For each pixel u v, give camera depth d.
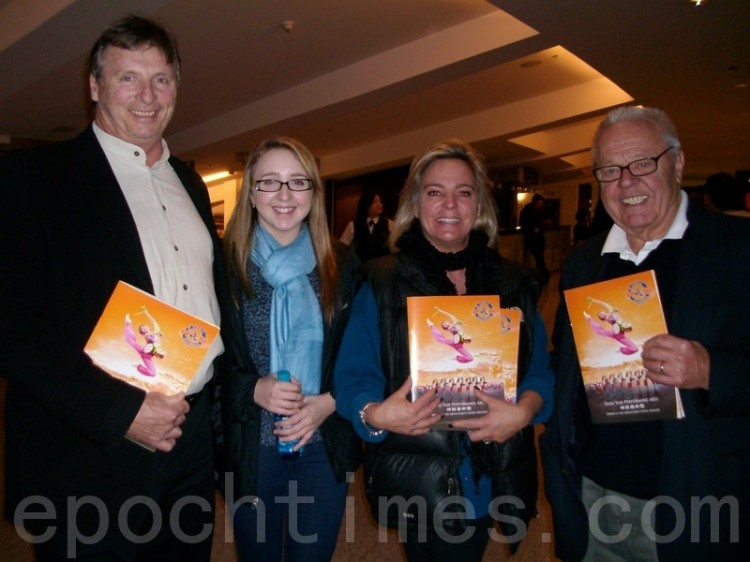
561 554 1.45
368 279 1.50
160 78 1.34
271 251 1.60
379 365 1.46
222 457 1.56
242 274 1.57
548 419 1.46
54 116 7.79
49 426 1.24
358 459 1.65
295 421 1.47
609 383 1.25
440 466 1.38
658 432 1.27
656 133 1.25
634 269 1.32
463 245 1.53
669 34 4.91
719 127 9.67
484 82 7.47
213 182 14.05
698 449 1.18
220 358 1.53
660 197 1.24
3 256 1.16
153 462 1.29
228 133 8.27
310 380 1.57
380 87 6.04
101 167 1.30
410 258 1.46
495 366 1.34
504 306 1.44
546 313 7.79
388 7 4.86
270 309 1.59
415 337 1.34
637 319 1.23
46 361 1.13
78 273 1.23
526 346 1.48
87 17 3.80
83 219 1.25
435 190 1.45
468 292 1.44
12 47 4.28
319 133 9.92
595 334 1.28
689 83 6.64
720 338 1.17
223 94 7.20
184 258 1.40
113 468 1.25
